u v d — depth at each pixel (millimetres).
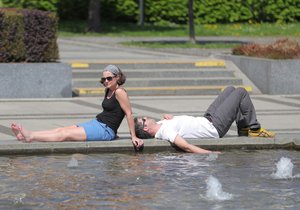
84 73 42344
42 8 86438
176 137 25359
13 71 38344
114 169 22750
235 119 26500
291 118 32344
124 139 25906
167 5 91500
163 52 55562
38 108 35094
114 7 90312
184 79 42531
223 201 19219
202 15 92062
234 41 68625
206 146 25906
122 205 18797
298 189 20516
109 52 55281
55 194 19797
